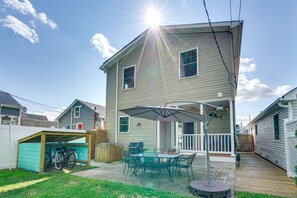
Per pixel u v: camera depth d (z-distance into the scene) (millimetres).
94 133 10812
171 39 10023
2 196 4105
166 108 5168
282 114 7938
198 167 7582
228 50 8344
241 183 5371
